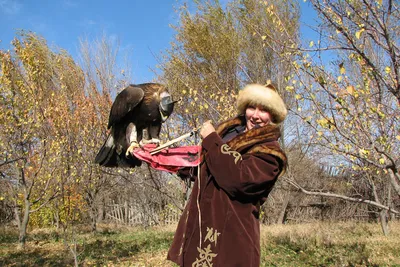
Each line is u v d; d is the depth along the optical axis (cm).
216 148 249
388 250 1071
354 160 770
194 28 1417
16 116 1230
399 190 650
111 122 362
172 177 1252
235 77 1390
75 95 1473
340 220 2014
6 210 2089
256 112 267
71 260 1083
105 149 365
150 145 319
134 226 2270
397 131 695
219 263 240
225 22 1445
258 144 250
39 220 2030
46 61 1662
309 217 2109
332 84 627
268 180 239
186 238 258
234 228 244
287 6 1175
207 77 1309
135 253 1180
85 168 1355
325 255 1017
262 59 1396
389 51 553
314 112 652
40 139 1290
